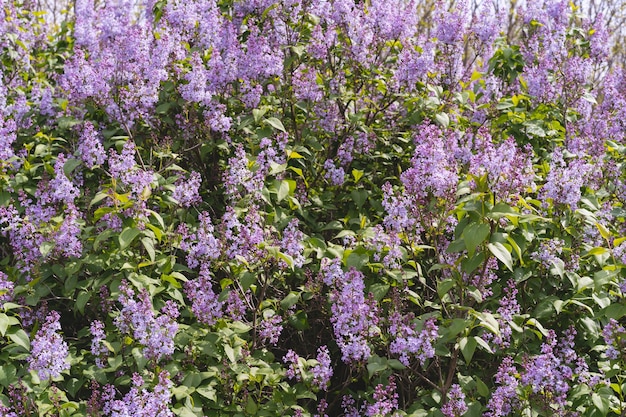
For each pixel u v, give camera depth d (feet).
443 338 6.73
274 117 8.16
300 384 6.96
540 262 7.29
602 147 8.30
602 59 9.93
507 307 7.00
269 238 7.16
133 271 7.07
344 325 6.82
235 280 7.15
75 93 8.22
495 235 6.41
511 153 6.57
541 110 8.87
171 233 7.32
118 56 8.17
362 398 7.51
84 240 7.39
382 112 8.82
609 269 6.65
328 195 8.27
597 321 7.30
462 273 6.91
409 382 7.22
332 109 8.47
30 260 7.30
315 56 8.55
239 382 6.86
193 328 6.98
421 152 6.81
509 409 6.70
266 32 8.54
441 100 8.73
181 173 8.07
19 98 8.57
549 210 7.32
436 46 9.32
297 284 7.75
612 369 6.73
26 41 9.87
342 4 8.61
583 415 6.70
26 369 6.76
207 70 8.38
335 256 7.20
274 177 7.95
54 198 7.47
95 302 7.32
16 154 8.38
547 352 6.63
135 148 7.84
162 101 8.39
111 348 6.73
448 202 6.81
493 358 7.29
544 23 9.75
